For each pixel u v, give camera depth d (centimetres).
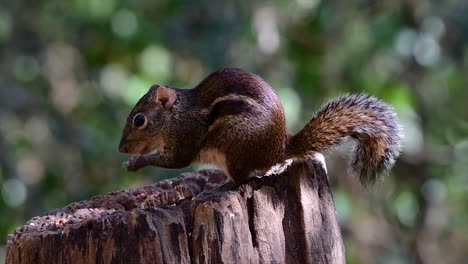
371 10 1578
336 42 1589
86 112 1652
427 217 1712
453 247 1838
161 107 830
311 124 774
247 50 1505
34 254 623
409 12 1558
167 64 1584
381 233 1706
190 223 636
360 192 1656
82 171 1536
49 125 1588
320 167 734
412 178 1706
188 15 1495
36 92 1662
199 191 798
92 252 612
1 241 1469
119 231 611
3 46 1670
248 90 771
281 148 764
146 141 838
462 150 1677
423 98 1664
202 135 803
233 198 650
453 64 1567
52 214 716
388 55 1581
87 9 1639
